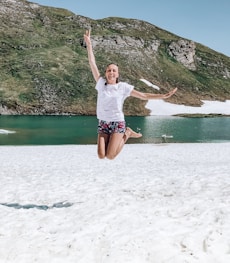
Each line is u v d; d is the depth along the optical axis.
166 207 8.84
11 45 131.50
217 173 15.13
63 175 17.11
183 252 6.05
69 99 107.44
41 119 84.06
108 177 15.92
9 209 9.79
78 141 47.78
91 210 9.03
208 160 25.69
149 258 5.95
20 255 6.29
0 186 14.06
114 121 6.85
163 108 113.12
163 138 52.94
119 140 6.86
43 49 133.25
